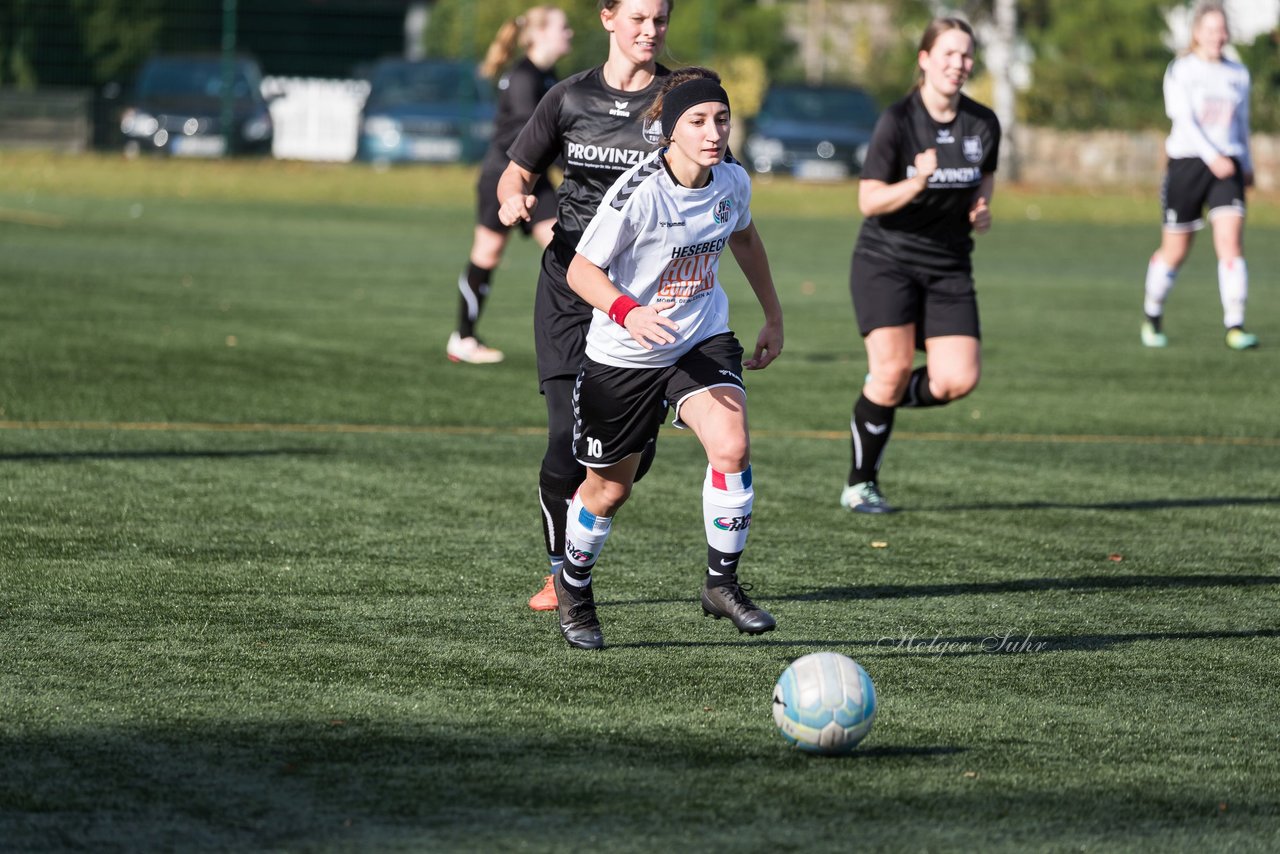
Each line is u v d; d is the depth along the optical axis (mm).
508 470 28047
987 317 53031
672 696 16047
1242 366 43125
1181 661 17766
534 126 19906
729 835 12531
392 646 17625
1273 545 23844
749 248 18453
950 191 25141
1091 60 121188
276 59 130875
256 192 92938
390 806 12961
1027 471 29344
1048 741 14922
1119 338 48469
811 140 103938
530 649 17656
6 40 110062
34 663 16672
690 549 22688
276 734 14625
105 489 25422
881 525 24719
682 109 16578
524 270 64062
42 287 51500
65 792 13109
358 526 23547
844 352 44438
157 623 18297
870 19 140625
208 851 12039
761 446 31297
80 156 100500
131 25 112000
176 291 52406
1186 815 13156
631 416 17328
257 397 34500
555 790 13383
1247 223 94750
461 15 125875
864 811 13070
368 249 68875
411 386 36688
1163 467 29922
